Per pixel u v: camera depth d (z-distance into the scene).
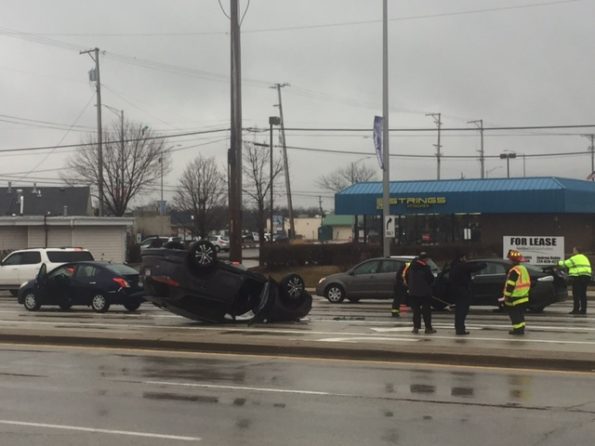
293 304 16.70
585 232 46.12
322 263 36.91
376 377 9.57
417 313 14.44
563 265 19.27
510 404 7.85
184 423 7.06
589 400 8.05
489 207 42.44
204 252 15.96
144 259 16.33
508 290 13.87
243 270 16.45
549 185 41.53
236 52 28.11
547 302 18.86
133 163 58.72
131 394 8.52
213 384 9.14
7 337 13.71
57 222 39.50
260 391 8.67
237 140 28.27
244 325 16.33
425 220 45.34
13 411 7.64
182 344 12.42
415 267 14.38
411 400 8.09
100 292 20.39
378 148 27.91
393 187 45.47
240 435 6.59
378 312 19.92
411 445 6.23
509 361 10.45
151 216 93.56
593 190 44.53
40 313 20.38
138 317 18.88
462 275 14.01
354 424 6.99
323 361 11.00
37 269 26.42
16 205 69.69
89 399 8.24
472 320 17.33
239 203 28.27
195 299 16.06
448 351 10.91
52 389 8.87
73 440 6.44
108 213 63.31
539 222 42.81
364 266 23.14
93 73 47.28
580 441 6.31
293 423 7.04
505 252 28.52
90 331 14.37
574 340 13.00
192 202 78.56
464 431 6.68
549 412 7.46
